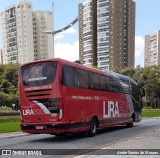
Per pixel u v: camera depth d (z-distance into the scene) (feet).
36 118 48.42
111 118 64.69
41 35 428.97
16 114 159.74
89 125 54.49
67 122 47.73
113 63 382.63
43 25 430.20
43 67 48.70
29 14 416.87
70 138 52.65
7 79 287.89
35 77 49.14
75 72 51.29
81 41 412.36
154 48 484.33
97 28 393.09
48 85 47.80
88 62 397.60
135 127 76.54
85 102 53.57
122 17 393.70
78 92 51.52
